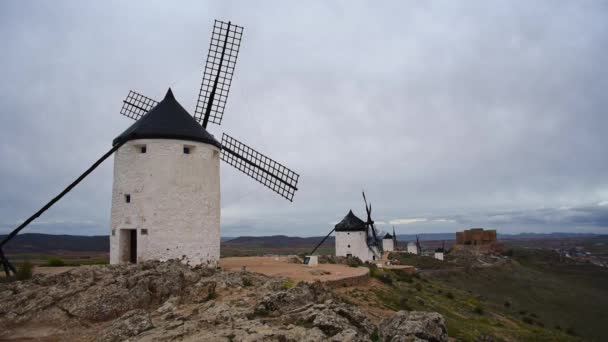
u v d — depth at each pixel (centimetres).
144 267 1755
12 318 1312
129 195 2056
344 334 998
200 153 2170
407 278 3984
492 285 6281
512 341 2208
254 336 956
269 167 2866
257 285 1688
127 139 2058
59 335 1224
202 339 945
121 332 1117
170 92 2314
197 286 1539
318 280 2200
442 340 1127
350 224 5784
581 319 4469
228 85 2897
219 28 2869
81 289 1495
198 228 2119
